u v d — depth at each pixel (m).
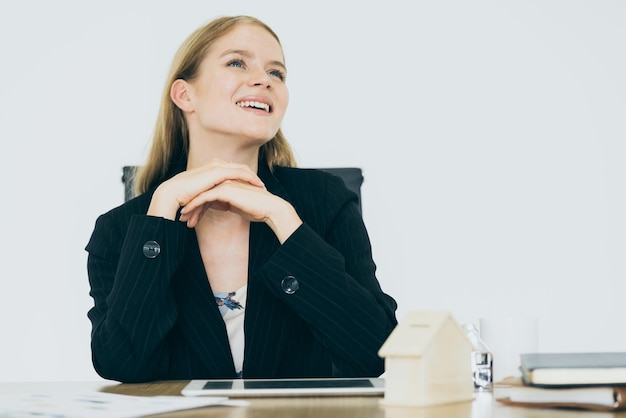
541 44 3.74
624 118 3.71
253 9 3.78
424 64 3.74
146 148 2.03
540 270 3.67
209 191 1.57
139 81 3.76
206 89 1.78
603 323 3.66
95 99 3.75
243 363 1.64
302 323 1.69
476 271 3.67
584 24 3.74
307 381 1.29
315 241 1.53
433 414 0.93
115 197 3.71
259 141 1.78
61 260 3.68
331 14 3.76
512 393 1.00
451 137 3.71
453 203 3.69
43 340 3.64
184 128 1.91
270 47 1.81
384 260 3.67
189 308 1.64
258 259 1.69
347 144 3.72
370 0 3.75
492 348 1.37
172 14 3.80
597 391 0.96
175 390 1.26
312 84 3.74
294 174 1.90
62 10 3.77
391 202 3.69
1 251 3.66
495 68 3.74
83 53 3.76
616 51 3.73
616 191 3.69
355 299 1.52
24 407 0.99
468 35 3.74
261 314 1.66
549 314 3.66
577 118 3.72
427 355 1.00
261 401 1.08
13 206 3.68
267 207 1.56
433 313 1.04
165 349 1.59
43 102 3.74
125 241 1.56
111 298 1.54
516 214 3.69
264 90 1.77
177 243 1.56
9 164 3.70
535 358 1.07
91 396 1.11
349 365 1.52
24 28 3.76
